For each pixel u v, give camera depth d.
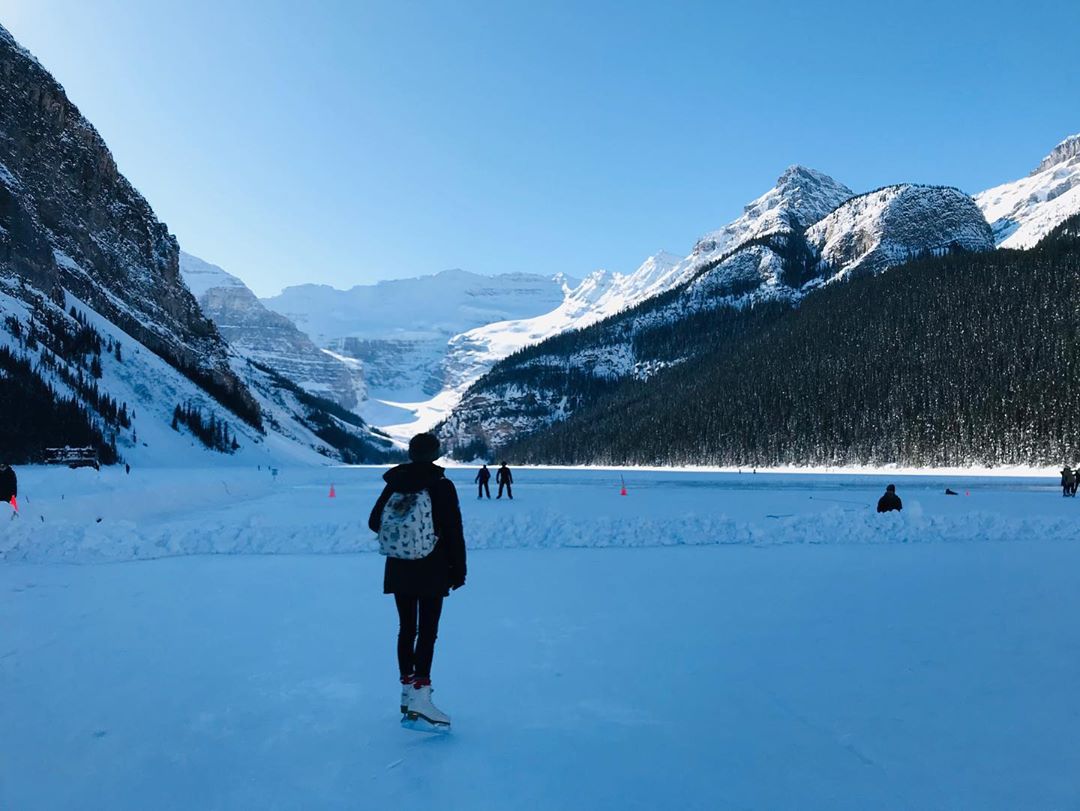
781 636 7.20
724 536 14.95
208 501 29.56
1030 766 4.20
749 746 4.52
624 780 4.04
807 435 116.12
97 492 22.81
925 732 4.72
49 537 13.05
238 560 12.34
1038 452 87.19
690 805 3.74
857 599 8.97
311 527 14.62
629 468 131.75
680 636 7.23
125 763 4.29
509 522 15.50
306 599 9.12
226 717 5.05
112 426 73.31
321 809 3.71
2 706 5.24
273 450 113.50
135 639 7.14
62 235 111.56
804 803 3.75
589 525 15.27
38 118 110.50
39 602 8.90
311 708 5.25
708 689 5.63
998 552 13.16
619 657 6.52
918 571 11.06
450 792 3.91
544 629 7.55
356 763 4.29
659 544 14.45
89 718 5.02
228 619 8.02
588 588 9.80
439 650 6.77
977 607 8.47
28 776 4.10
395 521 4.89
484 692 5.59
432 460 5.24
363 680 5.89
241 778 4.09
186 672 6.09
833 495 39.31
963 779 4.03
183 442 85.56
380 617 8.12
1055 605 8.56
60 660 6.41
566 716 5.06
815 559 12.35
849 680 5.81
